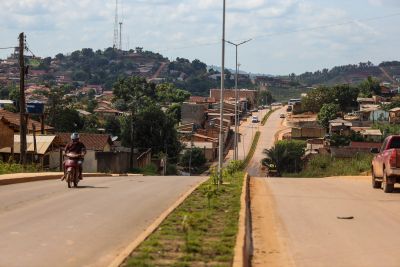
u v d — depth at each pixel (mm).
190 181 32500
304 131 152500
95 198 21188
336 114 164250
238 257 10898
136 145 100375
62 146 63250
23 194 21875
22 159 43781
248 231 14922
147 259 10734
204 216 15383
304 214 19156
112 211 17859
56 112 109125
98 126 122188
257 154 137500
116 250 12273
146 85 187875
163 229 13734
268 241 14656
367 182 34844
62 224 15281
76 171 25734
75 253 11906
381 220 17984
